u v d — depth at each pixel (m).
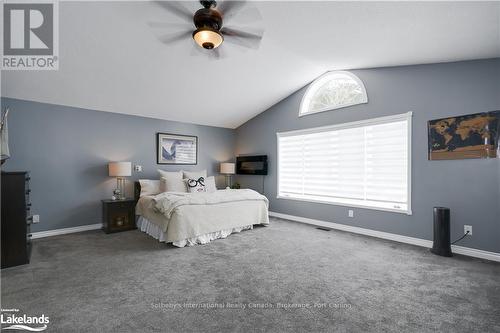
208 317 1.65
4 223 2.45
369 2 2.06
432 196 3.09
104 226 3.90
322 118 4.36
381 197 3.62
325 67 3.90
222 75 3.78
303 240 3.46
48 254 2.85
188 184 4.41
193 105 4.64
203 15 2.01
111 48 2.78
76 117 3.91
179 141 5.22
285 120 5.02
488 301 1.86
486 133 2.71
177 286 2.08
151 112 4.61
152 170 4.82
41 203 3.57
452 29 2.20
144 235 3.70
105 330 1.50
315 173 4.52
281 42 3.02
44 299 1.86
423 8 1.98
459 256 2.81
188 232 3.20
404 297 1.92
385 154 3.58
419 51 2.80
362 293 1.98
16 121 3.38
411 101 3.28
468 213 2.83
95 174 4.10
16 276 2.25
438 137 3.04
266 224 4.38
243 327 1.55
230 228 3.72
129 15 2.32
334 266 2.53
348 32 2.65
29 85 3.20
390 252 2.95
